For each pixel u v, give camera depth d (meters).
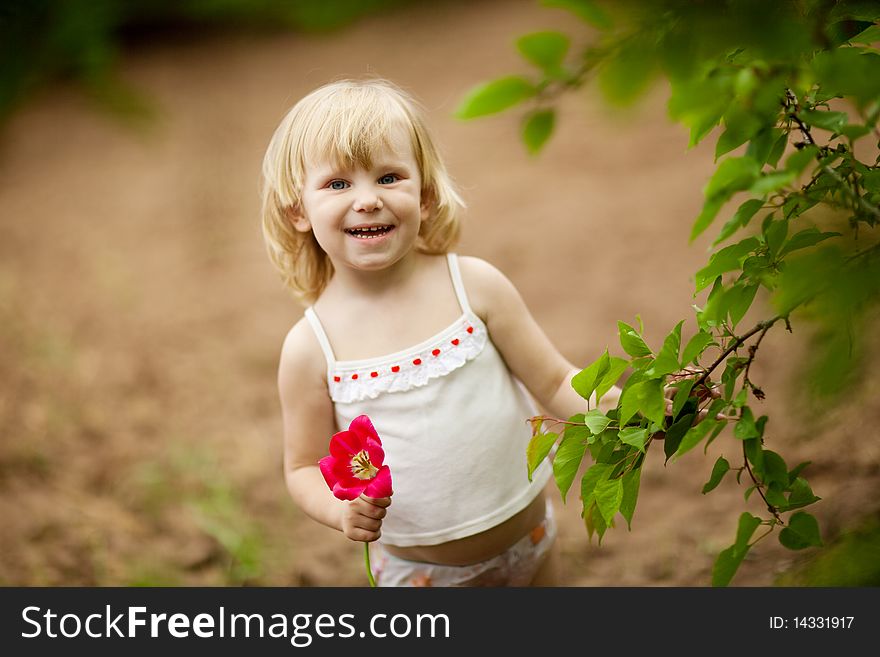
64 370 5.06
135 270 6.58
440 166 2.10
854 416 3.04
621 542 3.26
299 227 2.09
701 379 1.45
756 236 1.37
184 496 3.84
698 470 3.58
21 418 4.50
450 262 2.10
